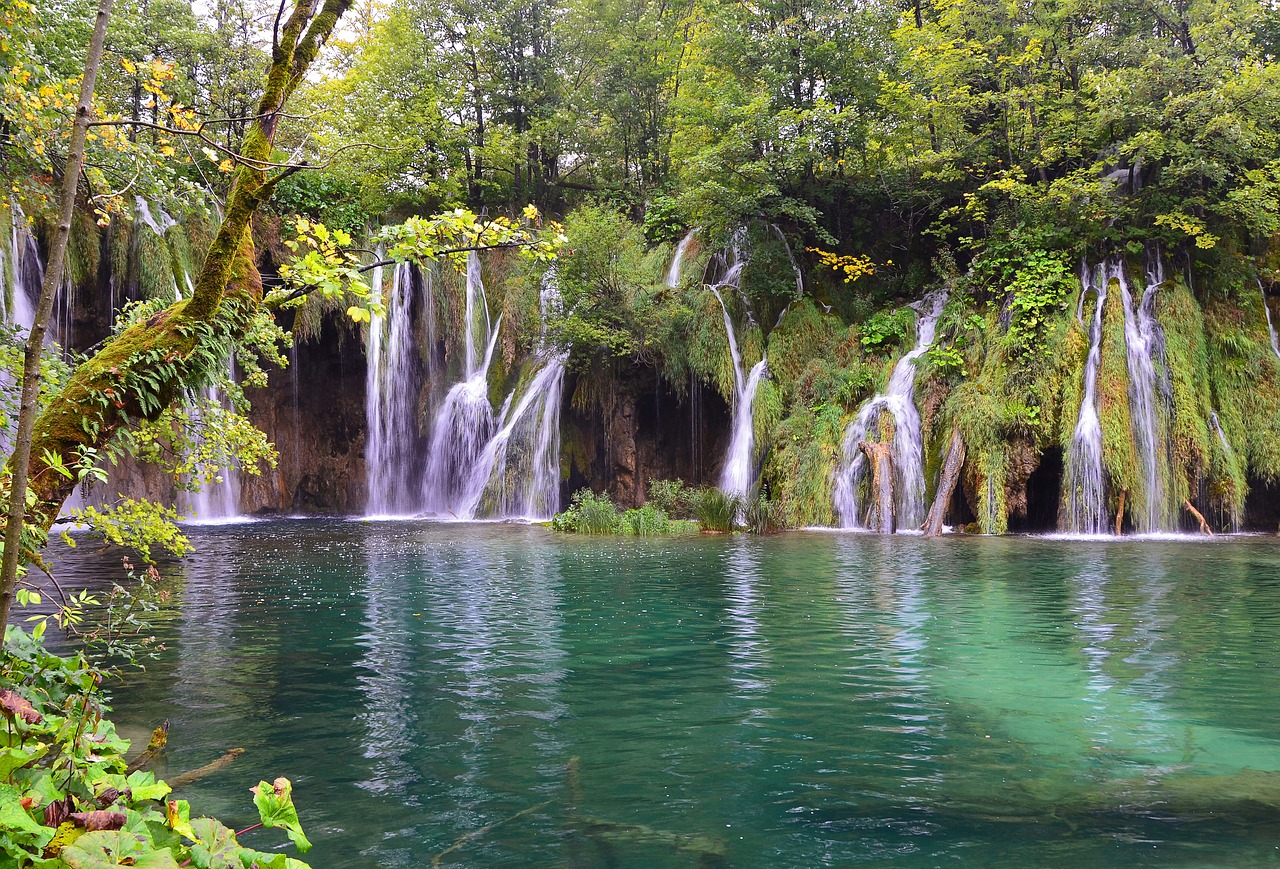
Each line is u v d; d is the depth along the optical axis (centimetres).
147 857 222
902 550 1652
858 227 2788
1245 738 561
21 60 654
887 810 449
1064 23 2556
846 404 2331
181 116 571
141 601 535
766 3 2723
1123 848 403
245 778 482
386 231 455
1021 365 2111
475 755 527
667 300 2611
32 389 271
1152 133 2189
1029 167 2591
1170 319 2117
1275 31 2527
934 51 2638
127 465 2509
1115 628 905
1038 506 2208
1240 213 2264
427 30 3155
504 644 831
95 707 380
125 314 709
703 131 2944
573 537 1939
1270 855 396
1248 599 1080
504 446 2675
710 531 2081
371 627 909
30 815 243
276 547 1712
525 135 3052
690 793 470
